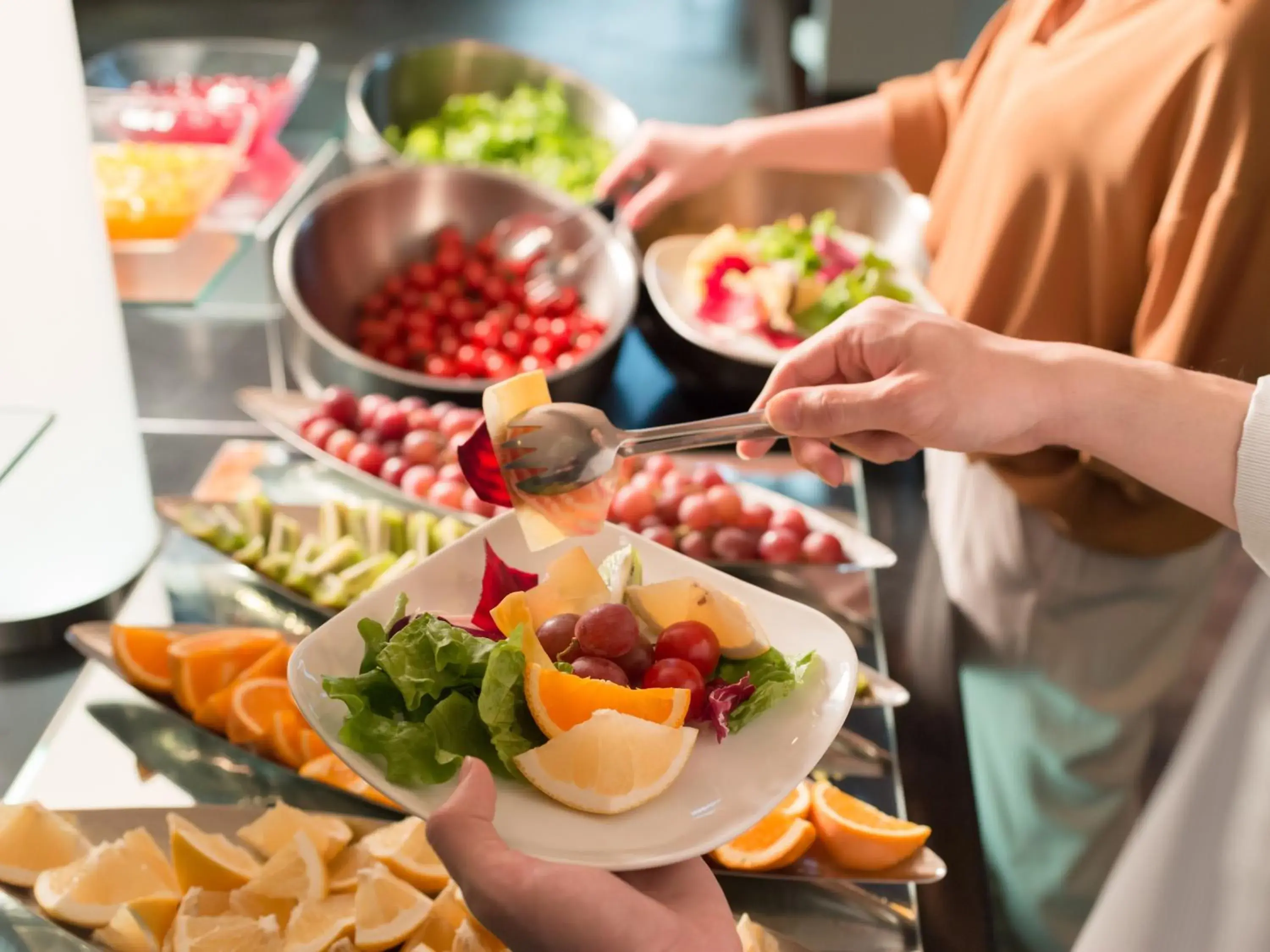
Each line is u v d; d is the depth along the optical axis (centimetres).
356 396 153
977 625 159
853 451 103
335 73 218
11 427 95
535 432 87
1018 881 168
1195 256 121
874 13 333
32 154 101
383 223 186
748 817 75
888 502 150
